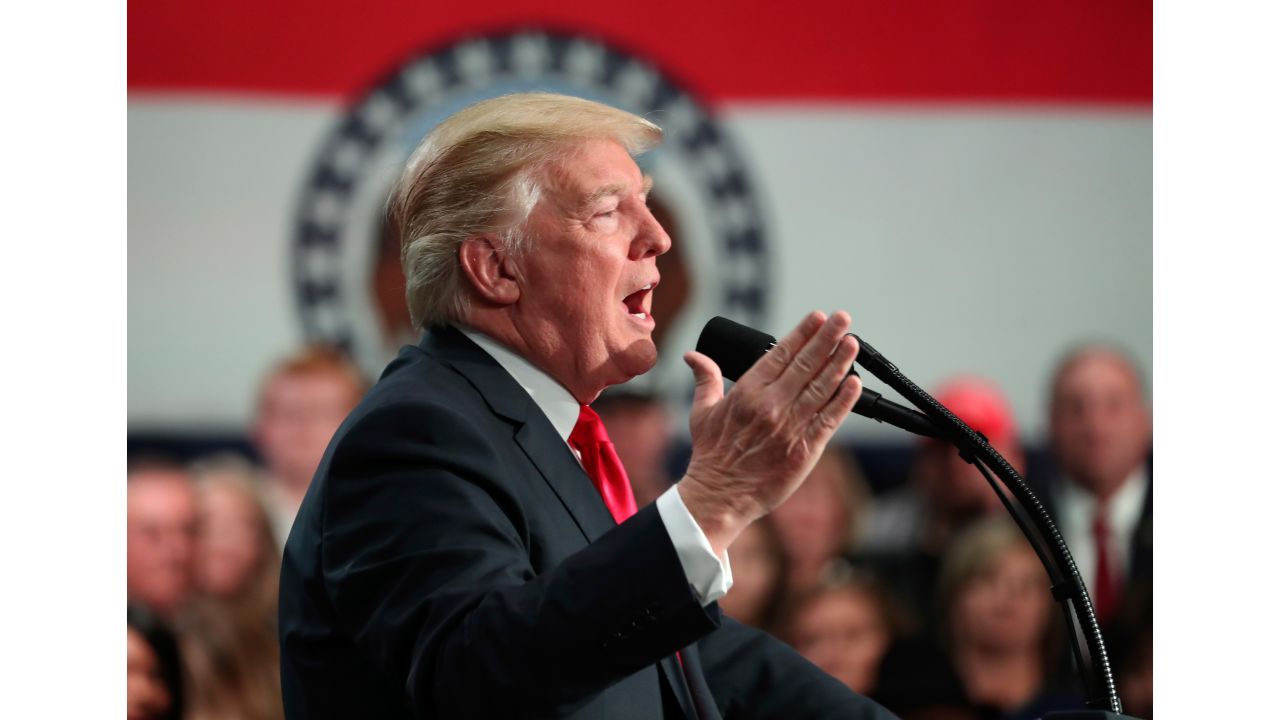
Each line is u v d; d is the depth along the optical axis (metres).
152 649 11.34
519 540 4.36
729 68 12.12
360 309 11.77
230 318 11.64
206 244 11.63
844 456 12.15
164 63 11.62
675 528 3.80
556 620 3.73
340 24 11.77
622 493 5.20
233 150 11.68
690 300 12.00
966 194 12.34
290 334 11.70
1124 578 12.12
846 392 3.87
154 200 11.60
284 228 11.70
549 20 11.93
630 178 5.16
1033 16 12.41
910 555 12.15
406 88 11.83
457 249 5.09
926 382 12.27
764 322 12.09
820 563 12.12
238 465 11.59
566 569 3.83
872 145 12.22
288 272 11.70
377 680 4.51
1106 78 12.44
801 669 5.53
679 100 12.07
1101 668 4.46
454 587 3.98
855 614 12.06
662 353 11.88
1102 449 12.26
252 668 11.51
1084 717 4.05
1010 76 12.40
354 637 4.24
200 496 11.52
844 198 12.22
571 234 5.02
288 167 11.70
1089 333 12.36
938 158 12.33
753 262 12.10
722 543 3.82
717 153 12.08
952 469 12.16
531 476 4.65
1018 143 12.39
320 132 11.75
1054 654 12.12
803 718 5.39
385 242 11.78
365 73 11.79
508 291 5.04
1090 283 12.39
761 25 12.14
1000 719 12.08
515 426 4.77
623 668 3.76
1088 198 12.42
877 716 5.35
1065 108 12.43
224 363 11.62
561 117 5.14
